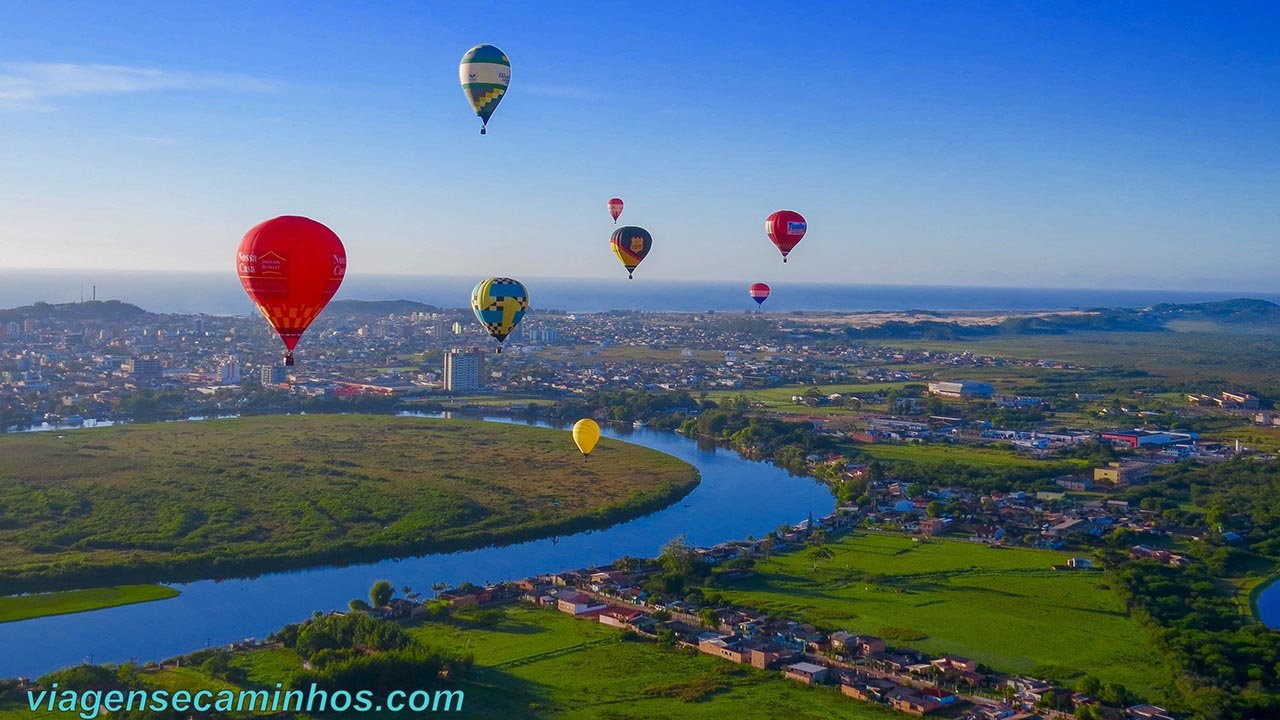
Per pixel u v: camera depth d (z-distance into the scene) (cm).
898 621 16225
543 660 14500
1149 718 12481
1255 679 13675
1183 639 14975
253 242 11694
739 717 12700
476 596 17050
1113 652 14988
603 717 12656
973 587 18100
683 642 15175
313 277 11856
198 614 16875
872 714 12838
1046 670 14250
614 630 15738
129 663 13938
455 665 13888
